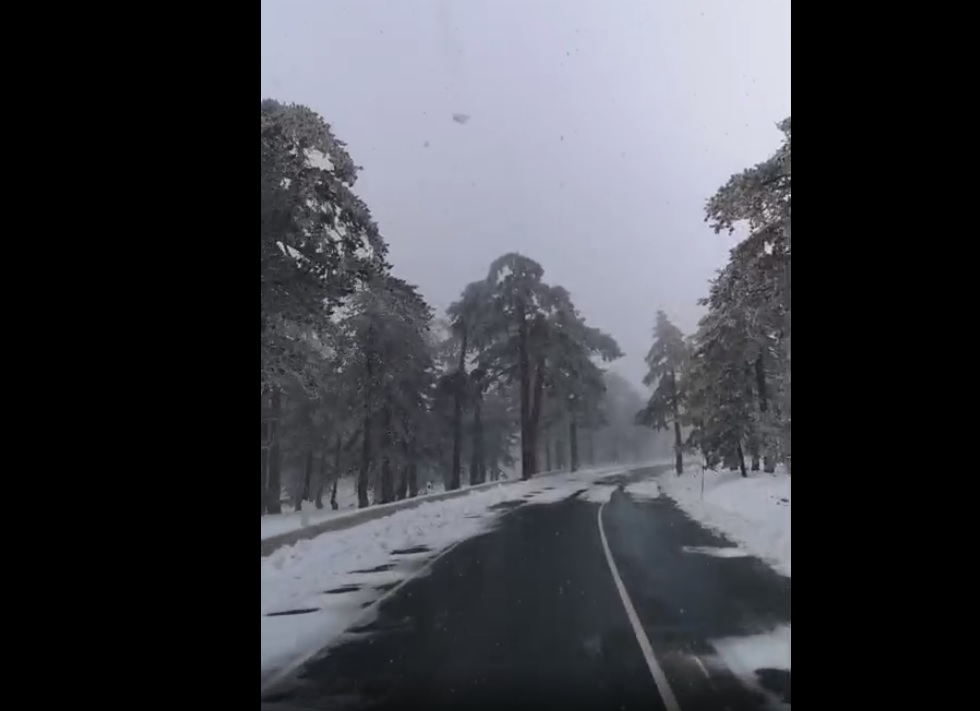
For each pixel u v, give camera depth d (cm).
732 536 770
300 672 470
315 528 850
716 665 468
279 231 1046
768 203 1003
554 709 420
